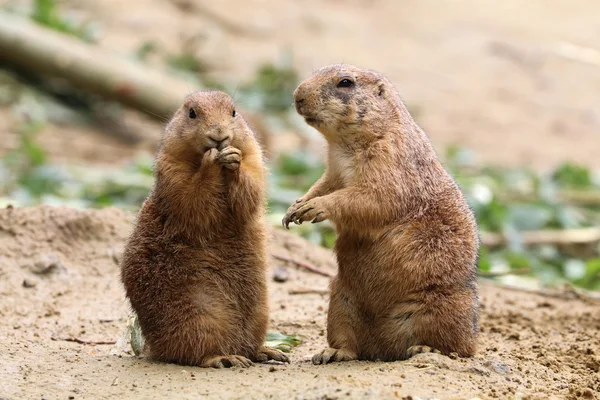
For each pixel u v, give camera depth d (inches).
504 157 1055.0
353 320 392.8
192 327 374.3
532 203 842.8
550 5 1711.4
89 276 514.3
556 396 348.8
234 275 388.8
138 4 1359.5
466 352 382.0
